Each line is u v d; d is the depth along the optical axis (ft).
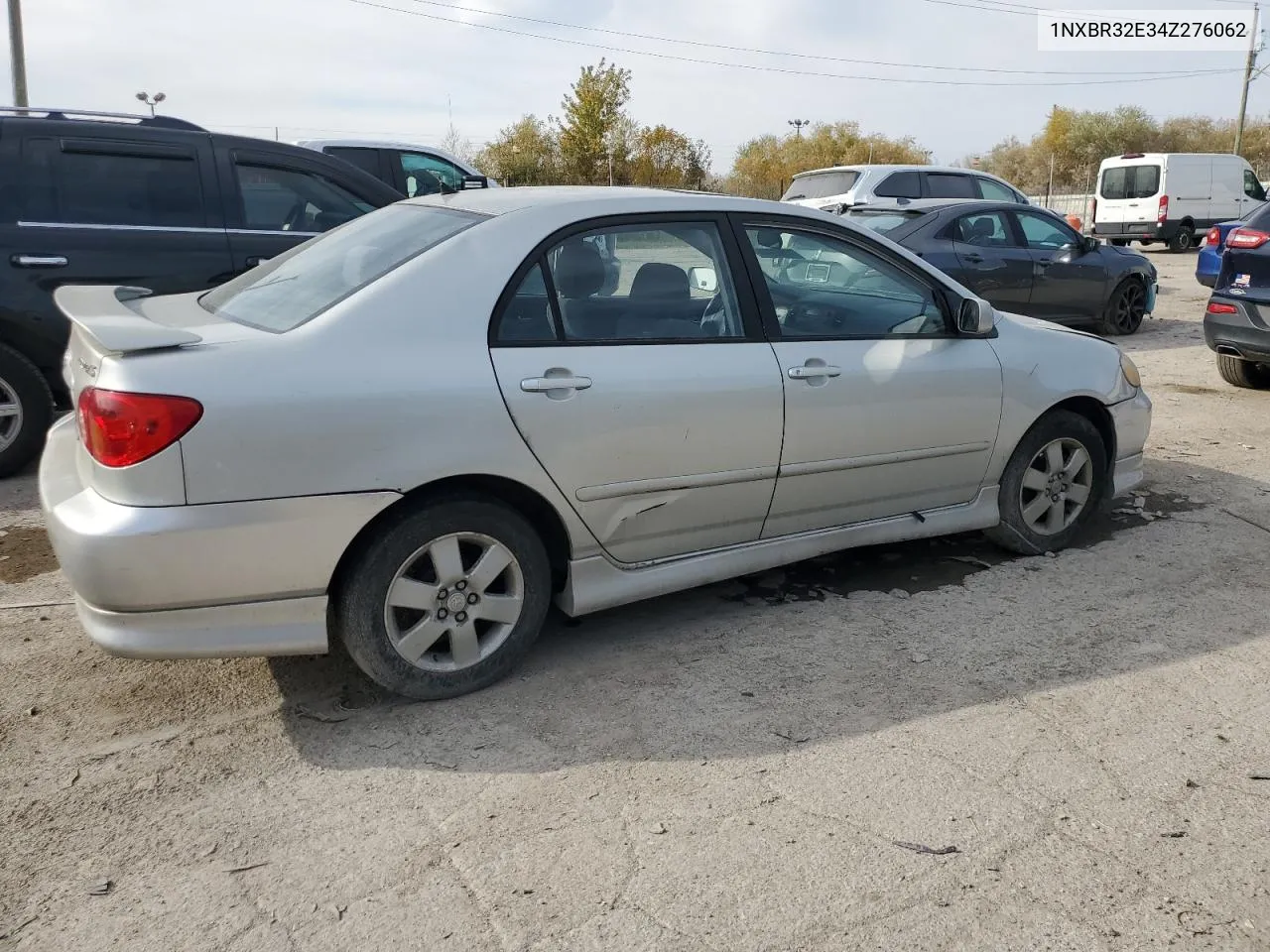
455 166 42.32
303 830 8.99
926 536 14.53
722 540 12.78
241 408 9.46
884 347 13.48
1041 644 12.75
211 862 8.57
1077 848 8.83
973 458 14.57
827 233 13.44
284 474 9.66
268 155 20.65
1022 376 14.76
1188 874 8.53
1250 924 7.97
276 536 9.73
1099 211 85.51
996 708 11.16
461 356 10.57
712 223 12.55
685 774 9.88
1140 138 188.55
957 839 8.93
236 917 7.92
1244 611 13.76
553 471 11.05
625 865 8.54
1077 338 15.96
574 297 11.47
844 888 8.29
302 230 20.89
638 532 11.98
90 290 12.65
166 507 9.30
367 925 7.84
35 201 18.52
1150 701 11.34
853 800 9.46
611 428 11.32
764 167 165.27
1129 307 38.34
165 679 11.65
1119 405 16.11
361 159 40.42
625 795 9.52
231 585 9.69
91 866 8.50
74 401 10.61
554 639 12.78
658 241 12.08
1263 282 25.62
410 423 10.18
